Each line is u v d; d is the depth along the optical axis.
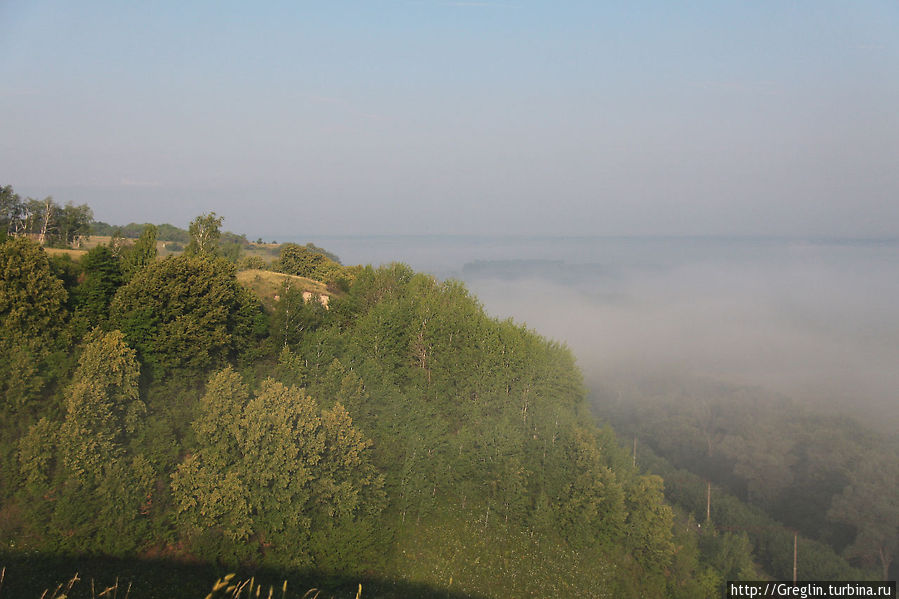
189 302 41.22
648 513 44.16
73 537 29.58
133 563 30.28
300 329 51.00
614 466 50.22
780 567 54.44
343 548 34.78
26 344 34.75
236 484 32.56
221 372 36.84
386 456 42.66
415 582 36.12
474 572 38.38
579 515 43.62
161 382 38.97
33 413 32.81
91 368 32.94
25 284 36.97
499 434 48.00
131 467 32.09
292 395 37.25
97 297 42.56
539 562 40.69
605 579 40.78
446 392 54.25
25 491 30.59
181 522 32.25
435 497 43.91
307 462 35.62
